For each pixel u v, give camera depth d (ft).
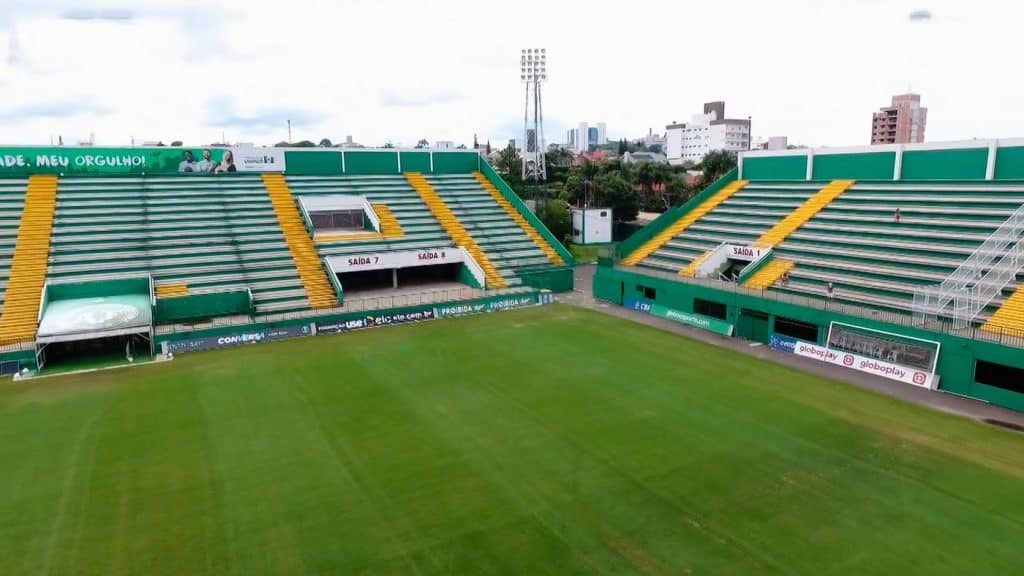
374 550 70.33
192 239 191.21
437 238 221.25
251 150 227.20
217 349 149.28
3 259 165.68
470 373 129.80
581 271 255.70
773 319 152.05
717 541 71.72
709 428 102.37
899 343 127.44
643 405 112.16
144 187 206.80
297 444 96.94
